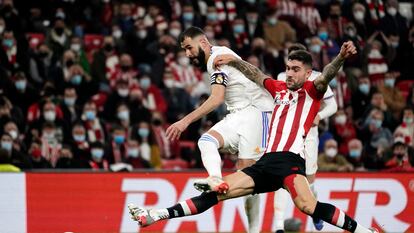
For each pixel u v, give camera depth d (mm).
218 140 24266
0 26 45688
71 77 44531
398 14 51188
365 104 46000
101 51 46906
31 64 45156
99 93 45875
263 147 24859
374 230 22547
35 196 33188
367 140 43562
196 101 46969
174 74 47375
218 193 22250
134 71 47219
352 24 49562
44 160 38656
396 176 35812
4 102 40844
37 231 33094
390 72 48188
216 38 48812
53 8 49719
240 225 34469
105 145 41031
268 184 22688
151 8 49531
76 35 48250
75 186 33594
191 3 51281
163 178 34375
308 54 22781
